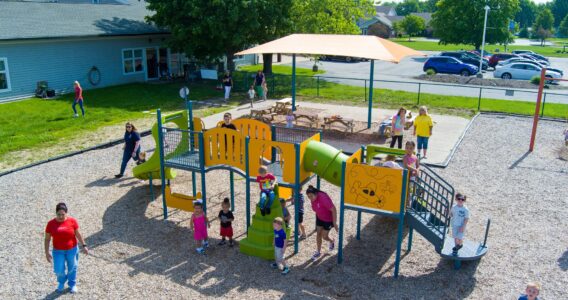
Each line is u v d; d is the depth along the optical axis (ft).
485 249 28.71
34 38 77.20
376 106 77.36
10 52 75.82
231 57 97.86
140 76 101.14
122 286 26.61
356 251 30.73
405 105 78.07
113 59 94.22
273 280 27.22
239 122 36.78
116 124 63.46
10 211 36.50
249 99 82.69
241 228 33.88
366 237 32.71
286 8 94.53
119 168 46.75
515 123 65.87
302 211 32.19
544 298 25.43
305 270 28.37
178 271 28.19
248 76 109.09
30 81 79.66
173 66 109.50
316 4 105.81
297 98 84.94
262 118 61.93
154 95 85.25
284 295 25.71
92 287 26.53
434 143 54.24
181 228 33.94
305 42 55.77
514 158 49.67
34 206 37.47
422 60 161.89
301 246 31.40
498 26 165.58
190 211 33.99
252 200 38.86
